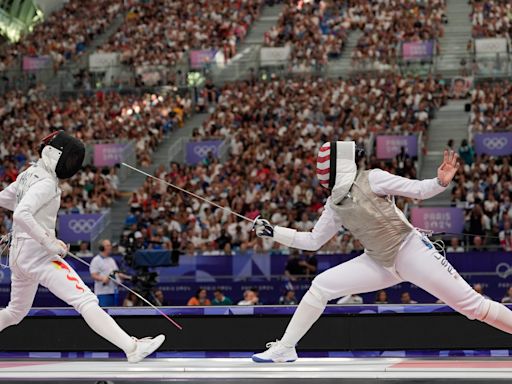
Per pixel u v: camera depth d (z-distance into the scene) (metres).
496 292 26.50
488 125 39.72
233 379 9.70
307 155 37.97
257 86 48.03
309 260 26.56
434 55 47.28
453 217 29.42
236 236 30.89
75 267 28.27
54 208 10.91
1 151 43.97
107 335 10.65
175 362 11.19
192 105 48.81
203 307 12.46
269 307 12.33
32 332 12.60
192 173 37.94
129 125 45.50
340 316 12.20
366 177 10.38
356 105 43.06
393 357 11.87
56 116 47.41
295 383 9.62
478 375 9.45
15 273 10.91
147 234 31.14
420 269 10.11
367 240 10.23
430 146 41.41
